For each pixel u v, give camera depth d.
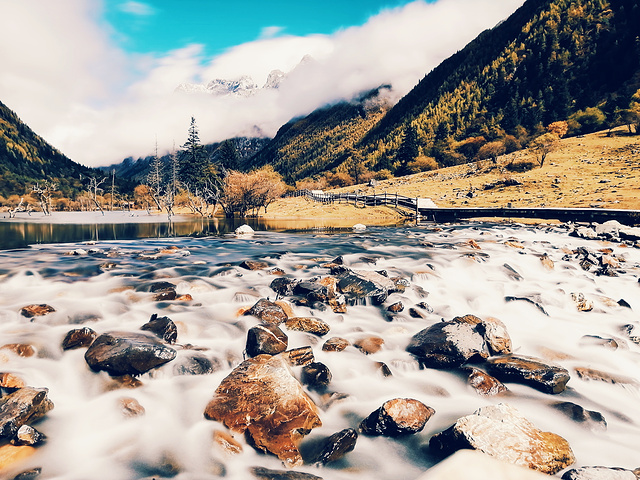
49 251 14.27
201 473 3.62
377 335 7.02
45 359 5.31
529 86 159.75
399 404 4.56
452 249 16.16
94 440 4.02
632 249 18.69
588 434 4.58
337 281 9.39
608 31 160.12
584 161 61.81
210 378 5.22
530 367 5.71
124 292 8.39
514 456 3.67
